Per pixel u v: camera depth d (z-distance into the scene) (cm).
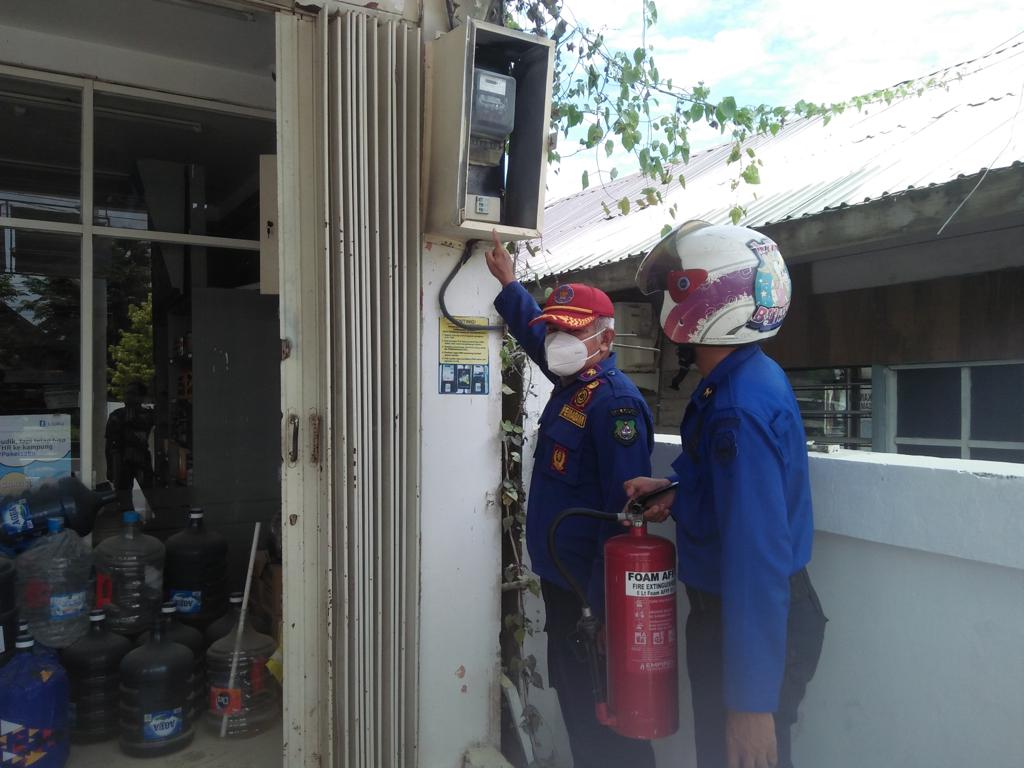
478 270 263
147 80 365
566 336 244
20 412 353
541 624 304
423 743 258
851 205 426
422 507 256
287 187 233
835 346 601
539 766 283
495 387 267
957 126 540
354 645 238
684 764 252
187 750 281
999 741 169
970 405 521
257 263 416
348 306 233
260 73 388
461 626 264
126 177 389
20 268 358
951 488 174
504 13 259
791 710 186
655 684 203
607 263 583
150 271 389
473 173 246
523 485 296
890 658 192
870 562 198
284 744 238
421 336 252
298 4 230
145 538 333
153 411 387
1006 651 168
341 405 233
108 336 375
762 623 170
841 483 201
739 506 174
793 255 472
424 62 244
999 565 166
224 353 400
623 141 293
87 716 284
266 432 409
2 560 274
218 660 296
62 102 361
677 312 199
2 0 312
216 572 348
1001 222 450
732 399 184
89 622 308
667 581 205
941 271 526
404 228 241
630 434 234
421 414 253
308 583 239
